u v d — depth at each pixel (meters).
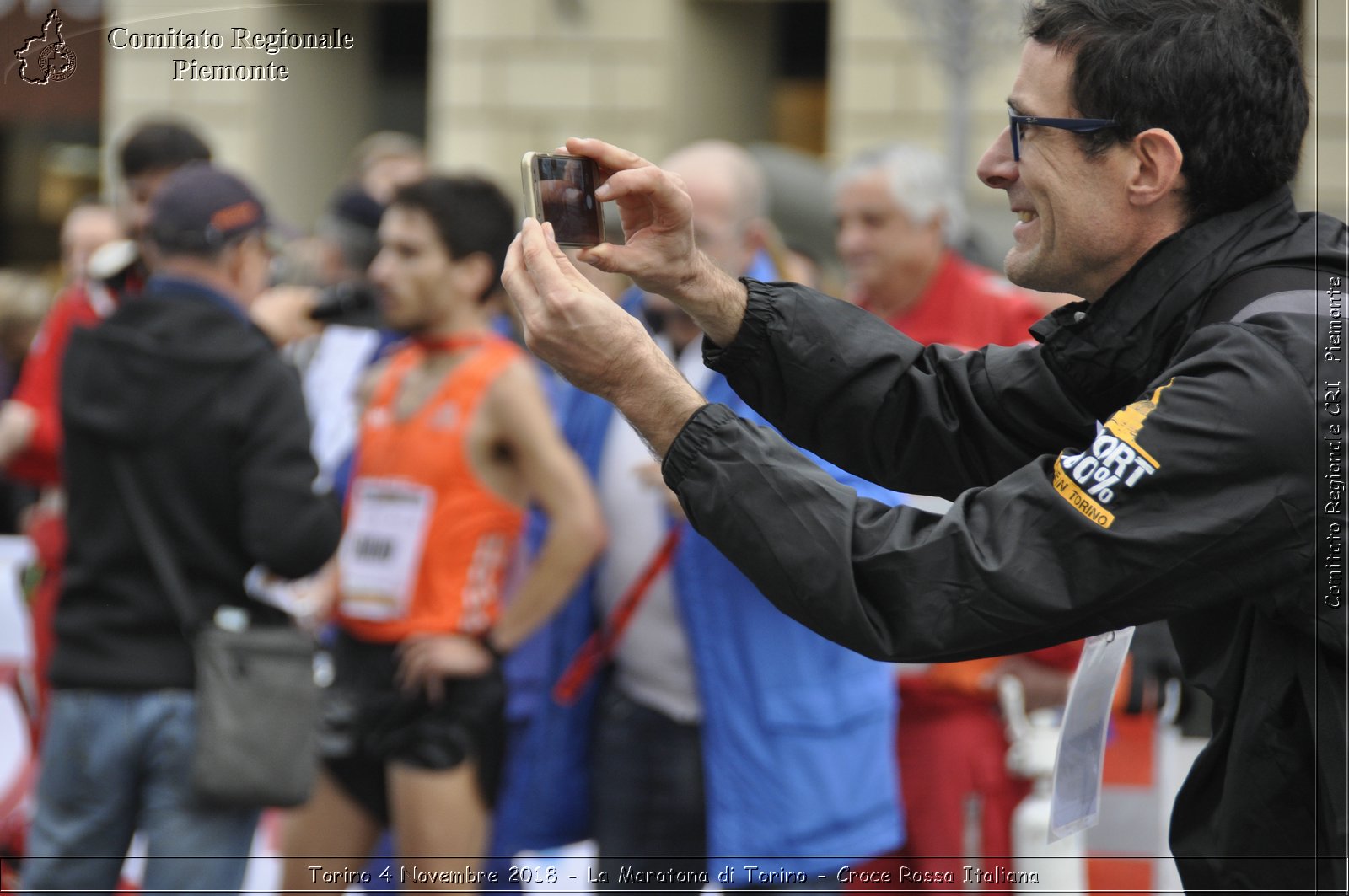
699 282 7.09
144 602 11.12
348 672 12.71
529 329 6.15
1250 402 5.81
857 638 5.86
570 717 12.94
